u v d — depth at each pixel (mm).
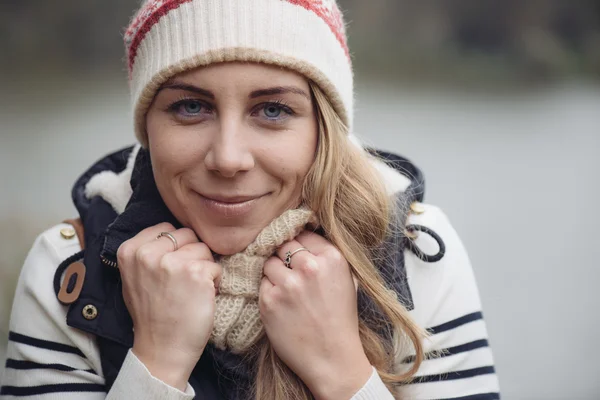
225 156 1200
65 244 1418
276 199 1293
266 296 1262
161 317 1246
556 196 4934
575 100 9359
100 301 1331
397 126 6730
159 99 1263
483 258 3830
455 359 1387
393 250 1379
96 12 11805
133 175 1397
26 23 11555
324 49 1271
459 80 11078
